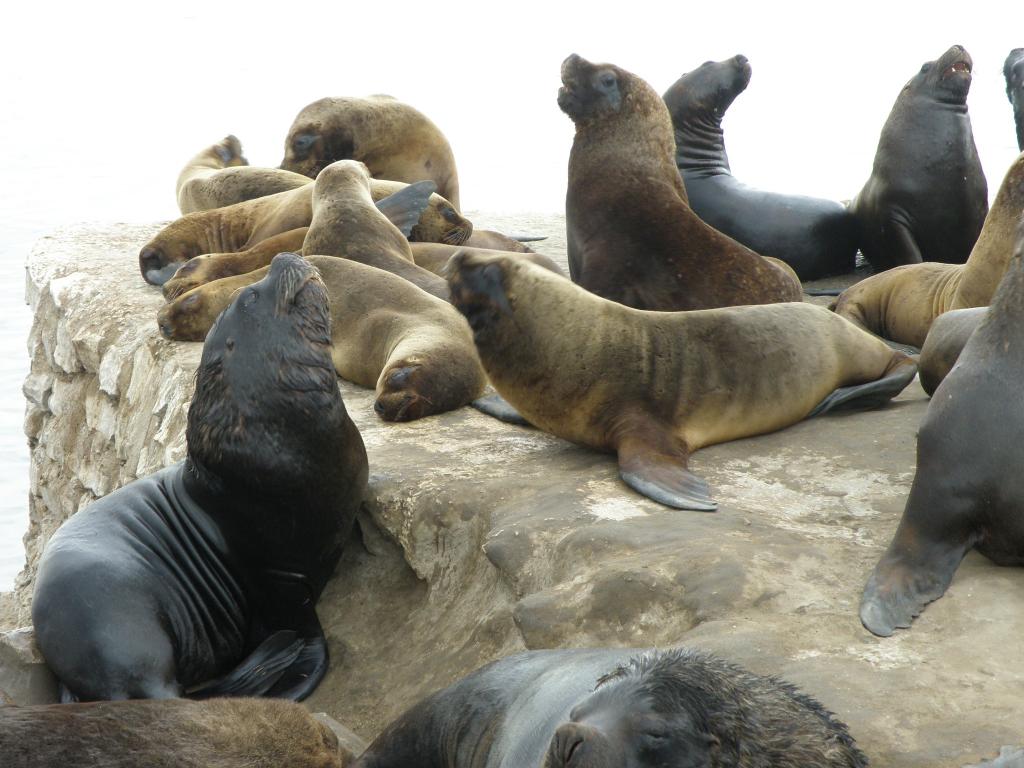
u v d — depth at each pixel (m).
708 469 6.63
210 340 6.34
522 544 5.98
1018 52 11.29
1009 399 5.16
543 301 6.98
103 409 10.85
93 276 12.25
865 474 6.44
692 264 9.57
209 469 6.28
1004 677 4.32
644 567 5.39
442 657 6.05
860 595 5.11
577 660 4.12
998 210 8.23
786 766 3.22
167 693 5.81
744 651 4.62
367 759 4.52
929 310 9.20
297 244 10.88
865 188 11.81
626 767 3.03
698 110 12.72
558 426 7.08
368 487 6.92
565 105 10.19
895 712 4.11
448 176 14.75
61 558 5.96
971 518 5.21
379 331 8.56
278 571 6.43
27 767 3.94
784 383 7.08
